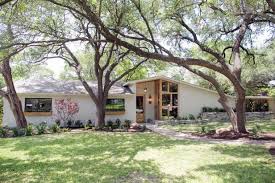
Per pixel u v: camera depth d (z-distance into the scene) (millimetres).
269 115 27312
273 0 9219
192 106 26094
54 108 21547
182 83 25750
